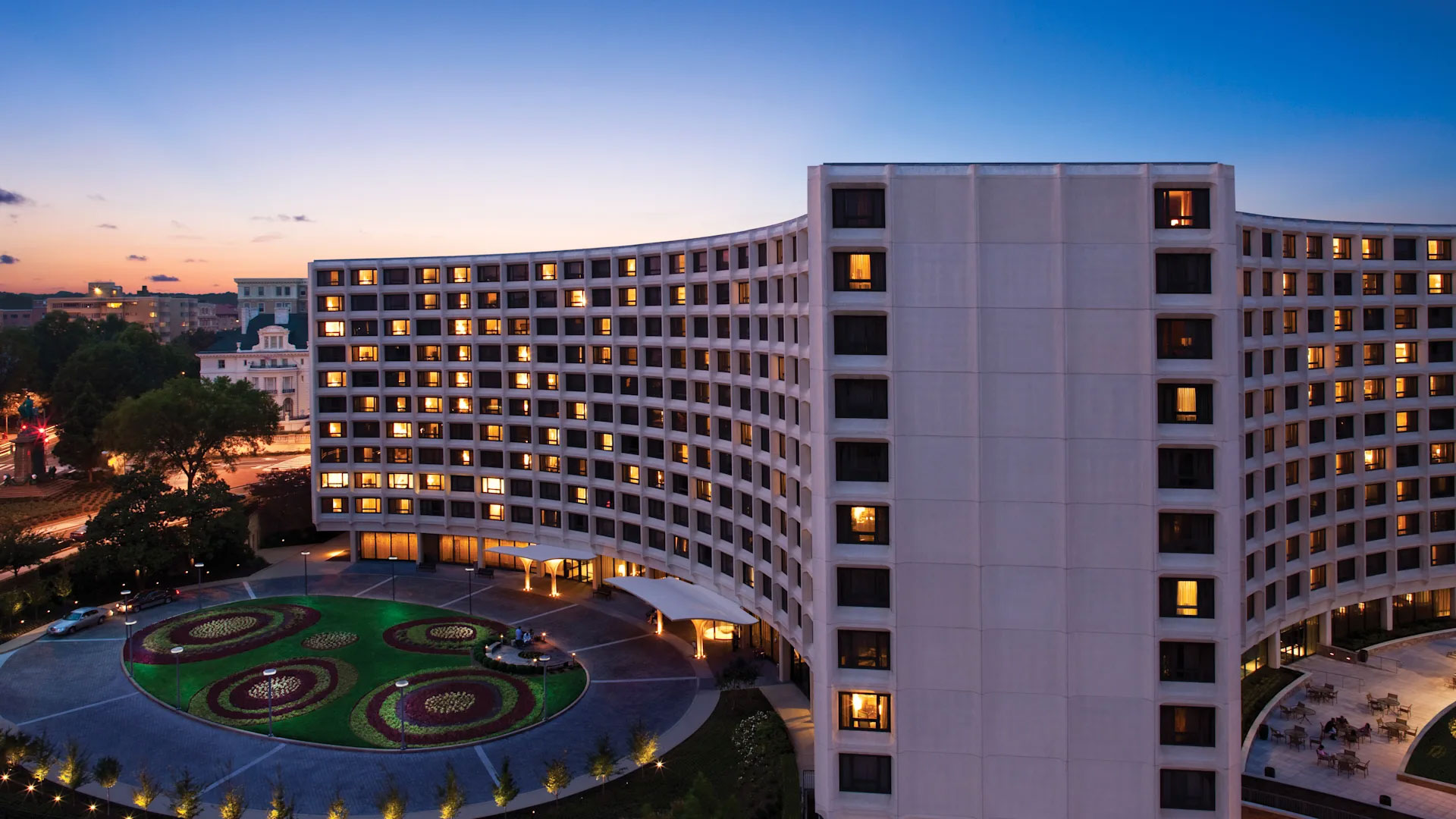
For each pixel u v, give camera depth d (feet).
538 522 286.66
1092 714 128.88
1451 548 232.73
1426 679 206.49
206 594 276.21
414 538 313.12
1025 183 126.21
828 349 132.36
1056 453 127.13
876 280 132.87
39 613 251.80
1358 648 221.46
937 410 129.39
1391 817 147.95
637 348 256.93
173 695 197.26
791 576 183.93
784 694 199.82
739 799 155.33
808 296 151.94
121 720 185.78
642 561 257.34
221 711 189.26
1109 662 128.16
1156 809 128.36
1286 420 206.80
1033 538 128.26
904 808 133.59
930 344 129.08
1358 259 216.54
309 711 190.70
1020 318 127.03
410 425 306.35
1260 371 194.70
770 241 194.49
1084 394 126.41
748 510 215.51
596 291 270.67
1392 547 225.56
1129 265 125.08
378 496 309.22
